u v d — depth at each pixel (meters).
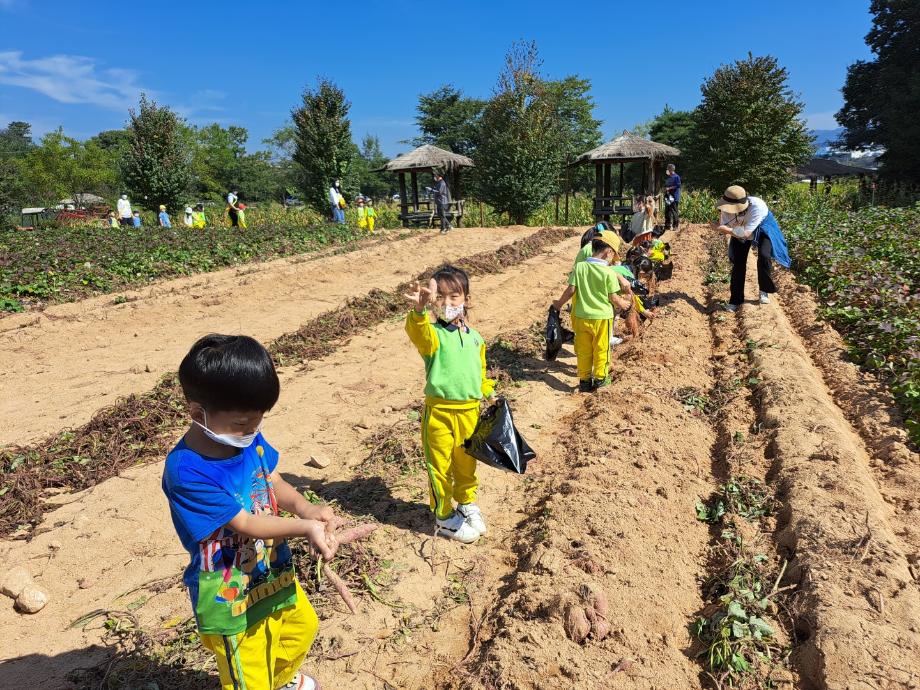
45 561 4.39
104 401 7.55
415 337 4.11
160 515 4.98
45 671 3.38
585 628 3.50
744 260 10.37
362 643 3.58
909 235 14.26
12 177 38.53
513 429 4.30
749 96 27.77
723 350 8.60
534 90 27.34
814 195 29.45
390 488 5.23
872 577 3.74
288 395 7.57
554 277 15.05
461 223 30.50
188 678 3.33
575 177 50.78
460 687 3.21
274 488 2.58
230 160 78.19
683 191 32.47
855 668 3.12
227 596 2.34
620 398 6.66
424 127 69.38
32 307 11.55
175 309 11.74
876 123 43.88
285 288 13.59
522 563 4.21
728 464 5.44
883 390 6.76
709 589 4.02
